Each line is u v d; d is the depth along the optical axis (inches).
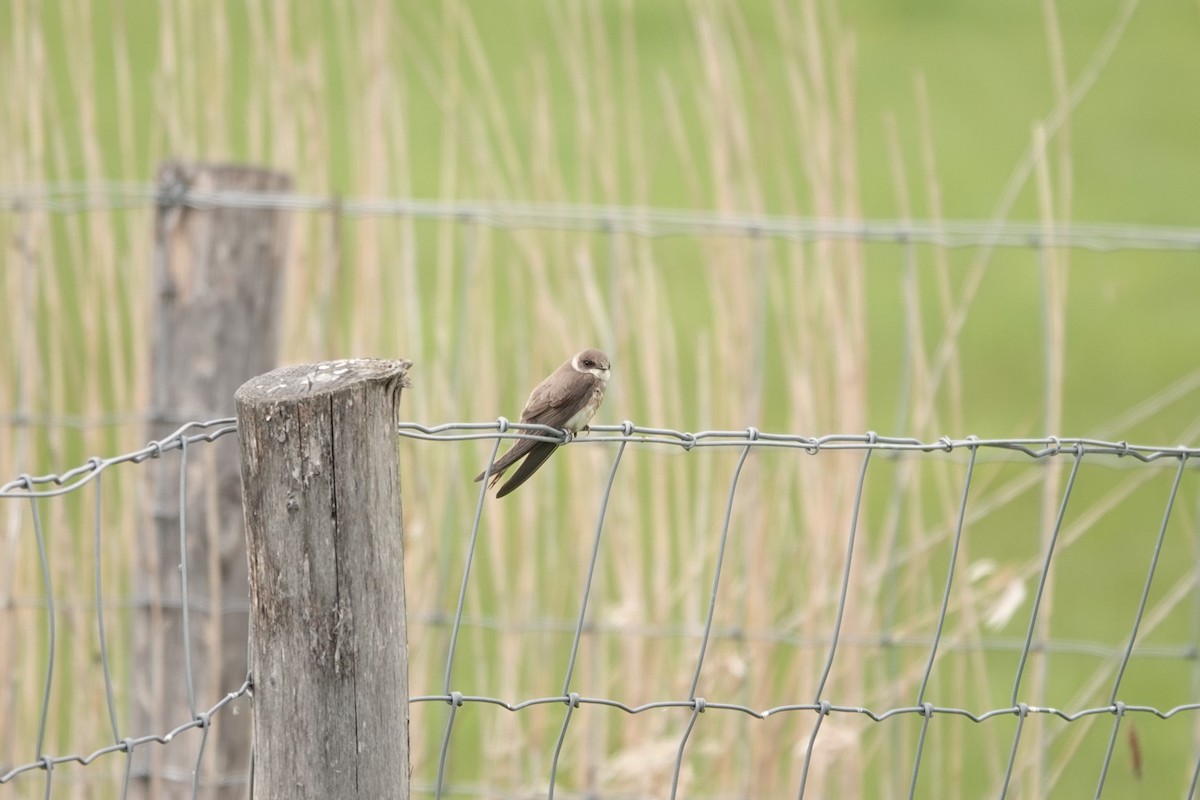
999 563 654.5
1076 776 525.7
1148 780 522.0
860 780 400.8
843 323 411.5
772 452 427.2
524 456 330.3
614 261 424.5
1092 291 980.6
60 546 405.4
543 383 365.7
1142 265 1014.4
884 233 414.0
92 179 430.3
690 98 1079.6
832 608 406.3
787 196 430.9
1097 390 845.2
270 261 396.5
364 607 220.1
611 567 490.6
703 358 415.8
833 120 454.6
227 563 394.0
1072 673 585.6
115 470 422.0
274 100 442.9
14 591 411.5
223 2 442.0
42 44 433.7
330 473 216.5
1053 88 1228.5
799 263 415.2
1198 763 301.1
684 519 421.4
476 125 456.1
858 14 1400.1
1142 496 725.9
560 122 1042.1
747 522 408.8
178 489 392.2
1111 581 649.0
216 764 394.3
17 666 410.9
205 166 394.3
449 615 430.3
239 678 398.0
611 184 442.6
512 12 1222.3
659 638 411.2
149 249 416.8
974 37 1322.6
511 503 455.8
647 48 1195.3
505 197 443.2
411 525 418.3
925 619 408.8
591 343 440.8
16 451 422.3
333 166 874.8
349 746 221.3
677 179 963.3
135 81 1000.9
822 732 382.3
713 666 399.2
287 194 402.9
